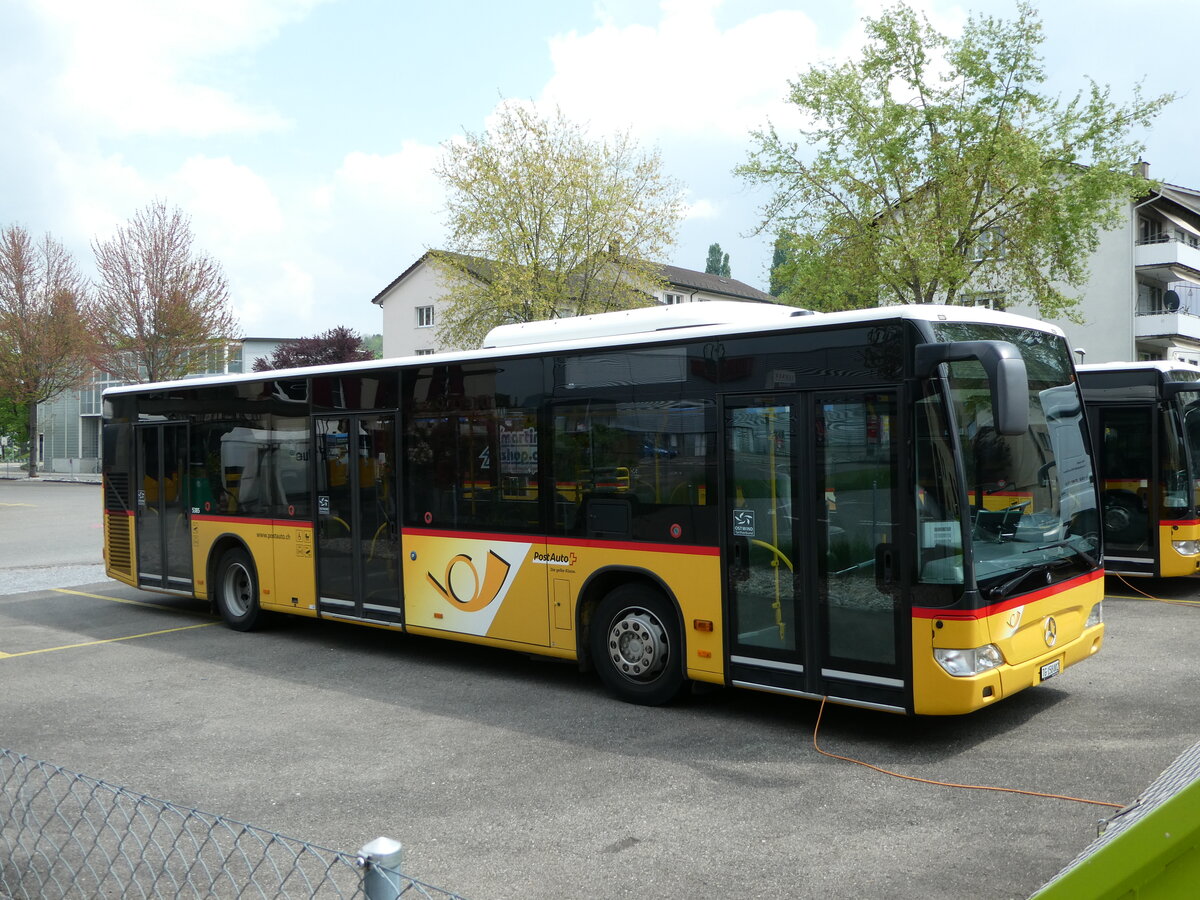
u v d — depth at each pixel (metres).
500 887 4.57
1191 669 8.34
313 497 10.20
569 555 8.02
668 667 7.51
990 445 6.38
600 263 31.22
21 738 7.23
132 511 12.70
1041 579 6.62
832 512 6.53
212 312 48.47
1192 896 1.70
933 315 6.29
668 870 4.72
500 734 7.06
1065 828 5.07
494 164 29.97
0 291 53.44
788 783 5.90
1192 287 44.69
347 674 9.11
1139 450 12.44
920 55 23.08
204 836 5.25
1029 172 21.75
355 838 5.21
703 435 7.18
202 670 9.41
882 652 6.29
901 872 4.62
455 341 31.73
